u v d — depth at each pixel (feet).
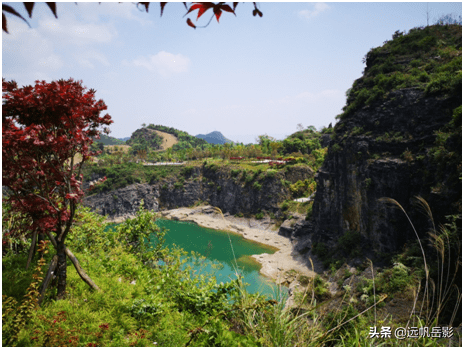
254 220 182.29
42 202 16.56
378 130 101.60
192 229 177.68
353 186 106.83
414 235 83.41
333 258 107.45
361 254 98.37
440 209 71.72
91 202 216.13
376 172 94.79
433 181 78.18
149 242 30.94
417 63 107.65
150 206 227.81
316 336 13.12
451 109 83.46
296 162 204.03
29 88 15.67
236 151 262.67
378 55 127.54
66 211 17.54
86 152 17.93
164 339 14.62
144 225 30.66
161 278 22.17
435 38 115.03
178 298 19.06
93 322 15.55
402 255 77.51
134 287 20.53
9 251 22.17
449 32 119.24
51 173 17.40
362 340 12.86
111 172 233.35
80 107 17.19
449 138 75.87
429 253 69.00
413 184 85.15
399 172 88.02
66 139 16.81
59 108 16.44
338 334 13.28
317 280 87.30
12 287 17.24
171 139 574.15
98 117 18.48
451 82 84.58
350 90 124.88
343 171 112.68
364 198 100.73
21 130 14.76
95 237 29.09
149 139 561.43
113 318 16.06
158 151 500.33
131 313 16.81
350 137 108.17
